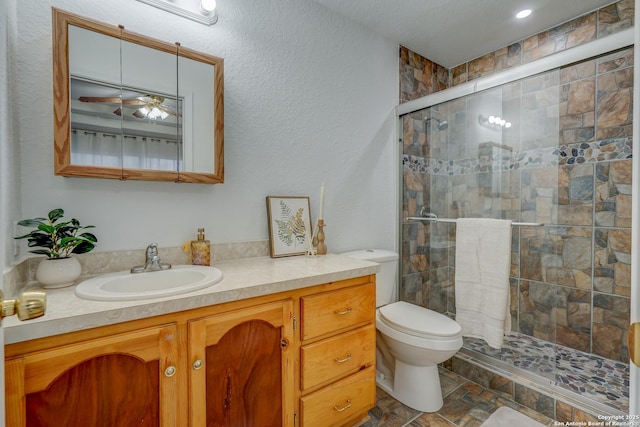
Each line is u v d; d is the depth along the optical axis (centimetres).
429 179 231
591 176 208
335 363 136
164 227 141
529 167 193
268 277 124
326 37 196
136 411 90
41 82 114
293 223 178
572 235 217
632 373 46
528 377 176
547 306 190
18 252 108
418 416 162
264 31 169
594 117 204
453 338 154
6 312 51
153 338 93
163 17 139
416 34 226
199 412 100
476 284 193
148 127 133
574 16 204
